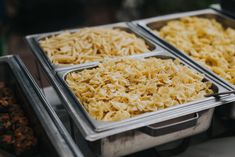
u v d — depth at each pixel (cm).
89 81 91
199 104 81
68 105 81
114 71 94
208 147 97
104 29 122
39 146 90
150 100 84
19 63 103
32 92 90
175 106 80
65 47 111
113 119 78
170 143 99
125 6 267
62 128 78
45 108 84
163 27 135
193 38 125
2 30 277
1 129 94
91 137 71
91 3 344
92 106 82
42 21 297
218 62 108
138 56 105
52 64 99
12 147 90
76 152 72
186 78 92
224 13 140
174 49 109
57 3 303
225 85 89
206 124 86
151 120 76
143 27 125
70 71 96
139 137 78
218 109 99
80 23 301
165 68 96
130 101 83
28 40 117
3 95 104
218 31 132
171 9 238
